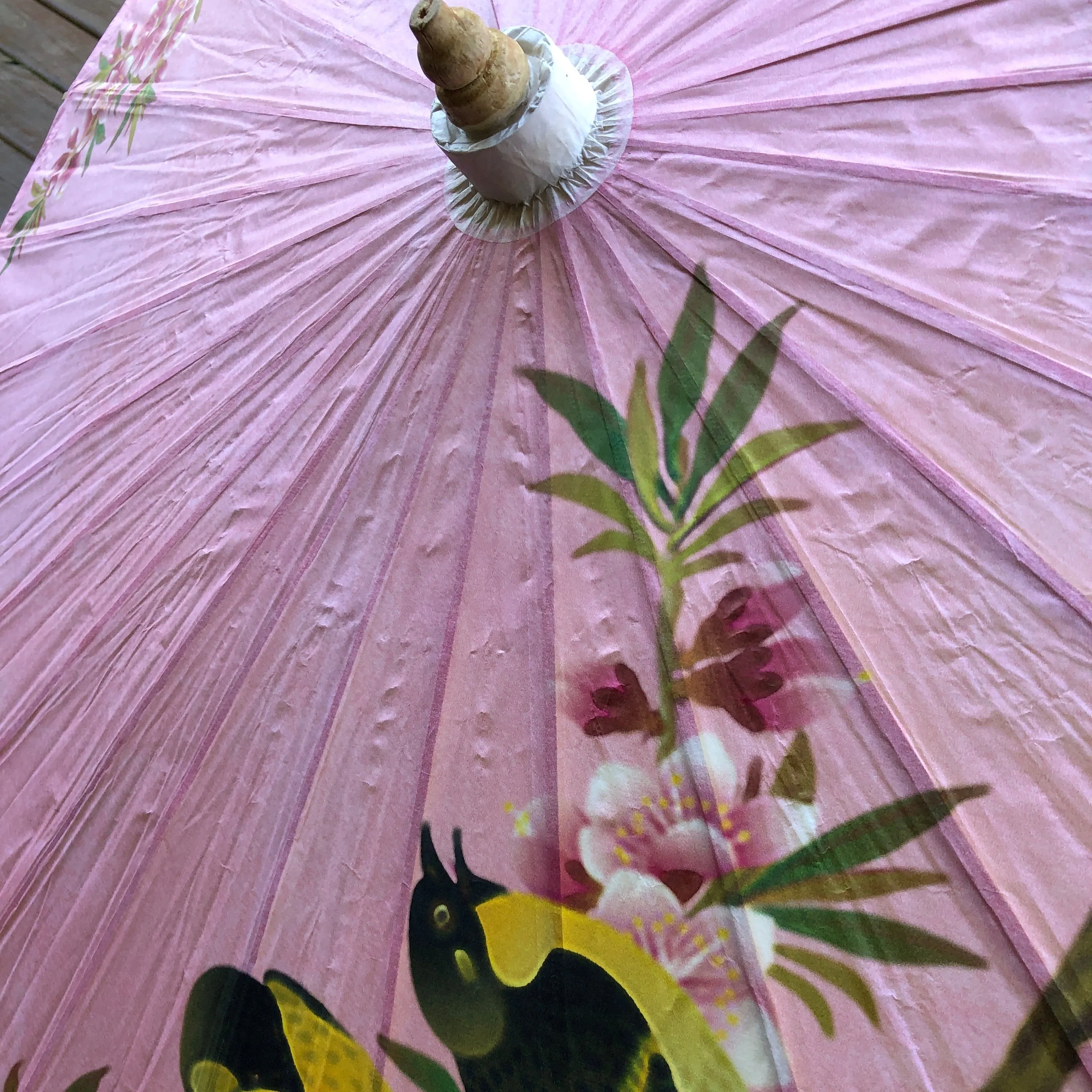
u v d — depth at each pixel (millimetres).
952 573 406
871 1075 375
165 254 551
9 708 492
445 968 416
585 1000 401
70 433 526
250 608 469
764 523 425
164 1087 432
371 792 438
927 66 467
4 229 615
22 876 470
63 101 647
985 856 382
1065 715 387
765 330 446
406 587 453
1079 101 443
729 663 416
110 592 491
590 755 420
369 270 500
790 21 491
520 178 474
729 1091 382
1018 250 432
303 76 565
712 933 396
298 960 431
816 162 463
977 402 420
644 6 513
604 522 440
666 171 476
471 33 432
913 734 396
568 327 466
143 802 463
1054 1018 366
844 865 391
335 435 479
